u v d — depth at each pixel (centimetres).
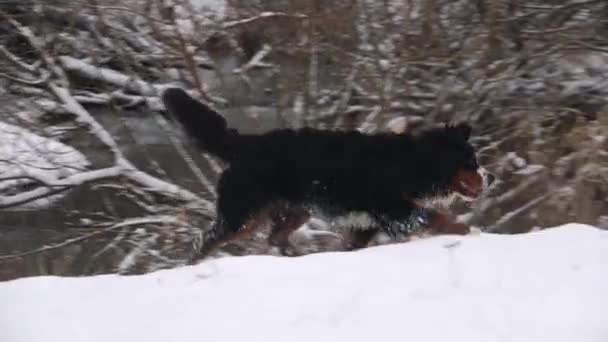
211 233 648
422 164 594
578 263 409
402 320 343
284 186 620
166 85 987
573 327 336
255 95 1005
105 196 1005
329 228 739
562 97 988
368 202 599
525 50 974
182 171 1023
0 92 985
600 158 909
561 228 482
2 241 1000
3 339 350
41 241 998
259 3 960
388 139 606
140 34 977
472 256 423
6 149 944
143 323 354
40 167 941
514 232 937
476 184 604
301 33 951
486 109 977
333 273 398
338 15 930
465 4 959
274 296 372
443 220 591
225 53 993
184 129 668
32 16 978
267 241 671
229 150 641
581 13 991
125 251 991
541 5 984
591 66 997
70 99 959
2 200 930
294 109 970
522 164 948
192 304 370
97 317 365
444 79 966
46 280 420
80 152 1005
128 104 1020
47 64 971
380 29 942
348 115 970
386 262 412
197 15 955
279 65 976
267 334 335
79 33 995
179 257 909
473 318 344
